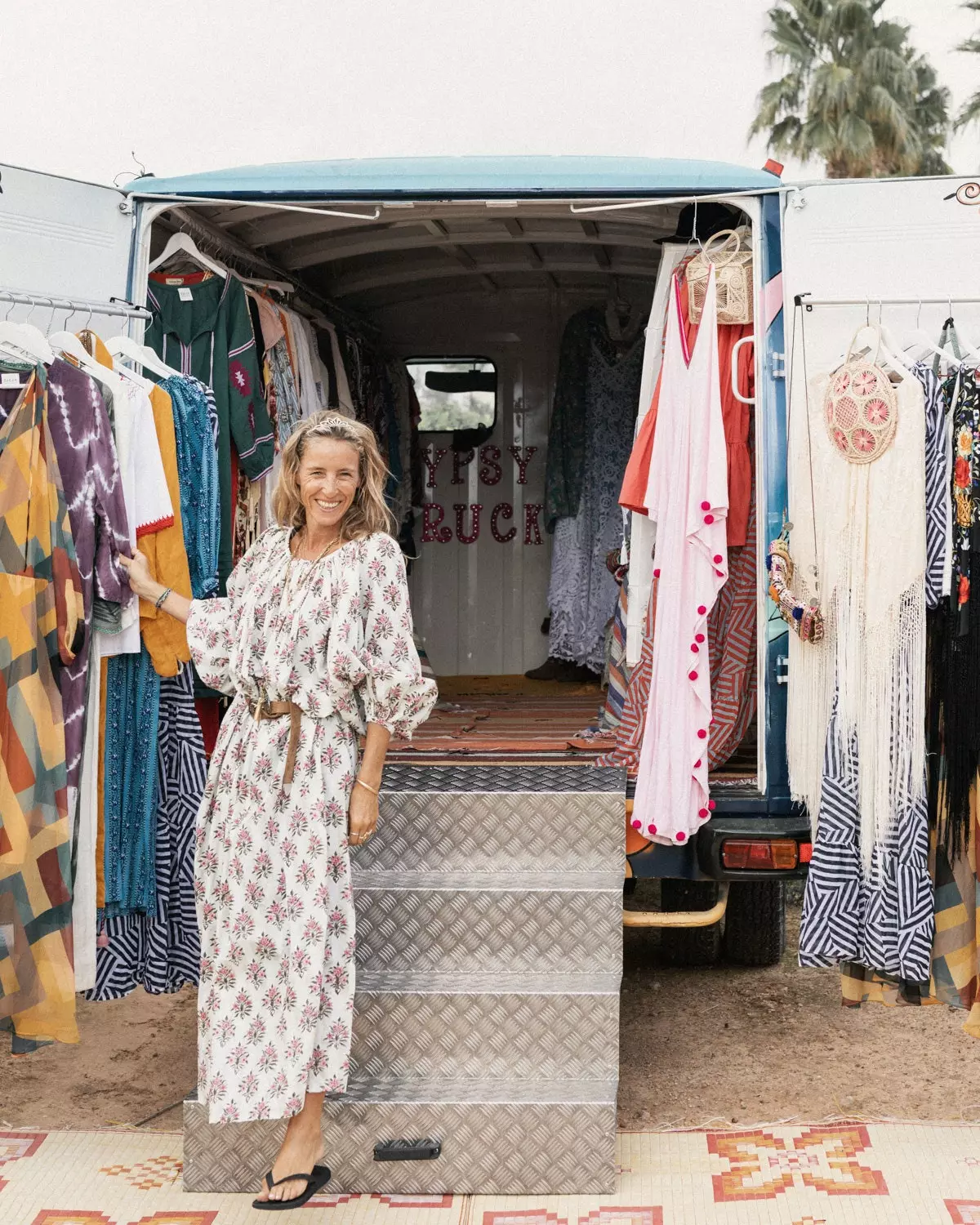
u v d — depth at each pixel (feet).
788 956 18.89
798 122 86.94
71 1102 13.34
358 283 21.31
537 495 24.73
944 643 12.09
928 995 12.35
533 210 14.90
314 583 10.36
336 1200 10.96
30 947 11.60
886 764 11.95
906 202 12.75
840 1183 11.16
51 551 11.71
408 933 12.16
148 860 12.64
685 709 12.72
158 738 12.88
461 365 24.72
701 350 13.03
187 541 13.24
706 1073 14.08
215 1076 10.06
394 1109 11.02
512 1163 11.00
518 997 11.56
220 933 10.30
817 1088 13.65
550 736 17.19
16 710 11.55
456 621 24.94
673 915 13.00
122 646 12.19
